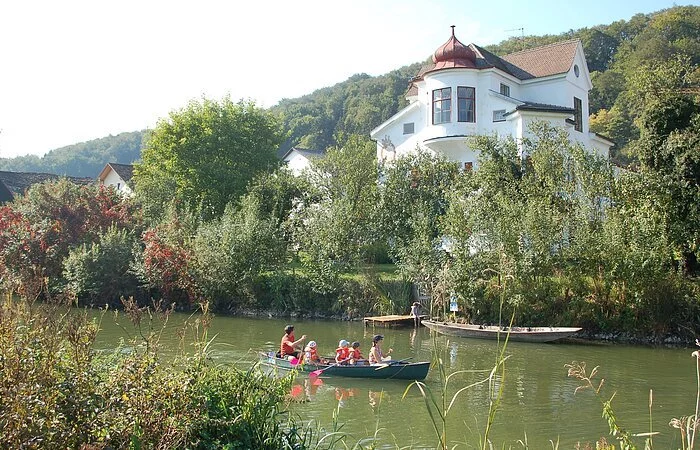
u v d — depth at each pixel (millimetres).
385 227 31375
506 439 10836
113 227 33969
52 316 6676
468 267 24766
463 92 34594
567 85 36938
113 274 32031
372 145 40531
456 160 35062
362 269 29047
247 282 30578
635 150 26297
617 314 23234
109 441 6027
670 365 18125
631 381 15867
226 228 31125
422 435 10906
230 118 46594
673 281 23141
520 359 18875
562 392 14414
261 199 38781
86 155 143000
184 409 6652
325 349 20500
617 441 10727
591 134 39125
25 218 34469
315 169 36719
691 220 23484
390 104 96375
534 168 26922
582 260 23984
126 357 7262
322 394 13875
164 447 6180
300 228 30984
